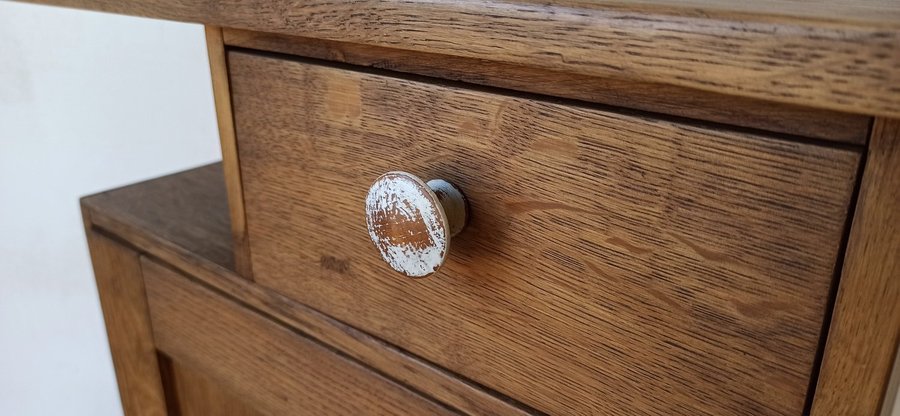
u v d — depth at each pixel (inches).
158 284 13.7
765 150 6.4
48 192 26.5
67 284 28.0
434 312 9.6
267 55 10.1
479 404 9.4
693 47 6.0
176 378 15.0
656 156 7.1
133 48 23.5
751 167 6.6
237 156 11.2
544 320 8.5
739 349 7.1
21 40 23.9
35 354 29.9
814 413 6.9
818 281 6.5
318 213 10.4
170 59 23.2
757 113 6.4
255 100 10.5
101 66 24.1
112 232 14.5
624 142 7.2
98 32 23.5
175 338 13.9
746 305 7.0
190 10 9.9
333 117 9.6
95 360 29.2
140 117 24.6
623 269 7.6
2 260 27.9
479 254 8.8
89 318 28.1
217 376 13.4
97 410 30.3
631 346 7.9
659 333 7.6
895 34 5.2
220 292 12.5
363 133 9.4
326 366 11.2
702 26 6.0
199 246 12.9
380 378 10.5
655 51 6.2
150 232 13.5
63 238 27.0
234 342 12.6
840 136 6.1
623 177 7.3
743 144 6.5
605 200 7.5
